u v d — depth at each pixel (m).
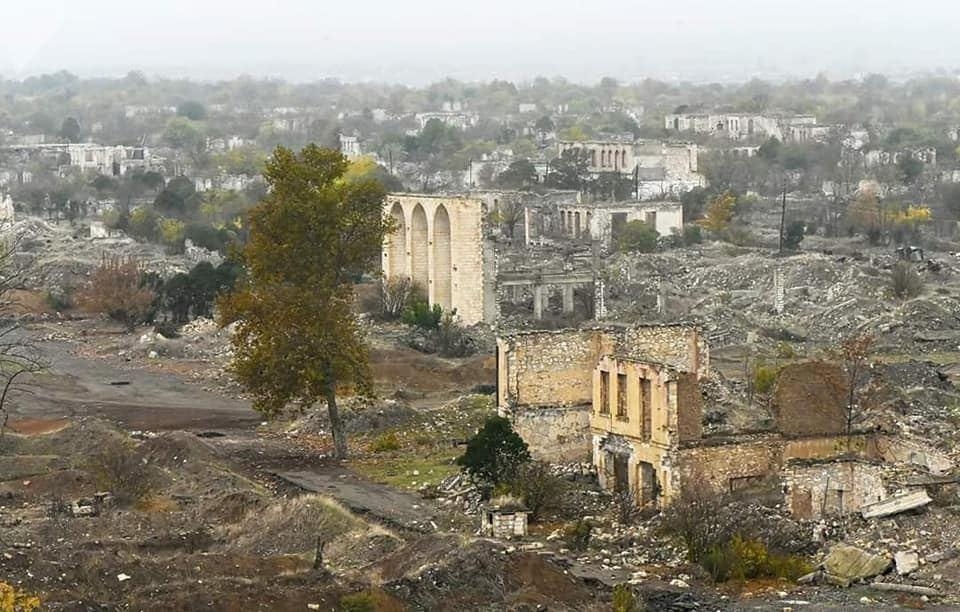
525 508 80.38
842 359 105.00
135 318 168.62
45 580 66.50
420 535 76.94
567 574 70.88
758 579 72.00
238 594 65.06
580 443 91.56
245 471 96.50
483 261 163.25
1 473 94.56
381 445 103.12
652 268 192.50
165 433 107.50
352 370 101.12
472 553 70.38
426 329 155.25
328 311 101.56
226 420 116.88
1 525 79.69
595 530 78.94
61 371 140.88
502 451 86.12
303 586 66.88
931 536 73.31
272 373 100.69
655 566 73.81
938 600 68.19
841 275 178.88
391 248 171.00
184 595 64.81
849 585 70.69
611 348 91.94
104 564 68.44
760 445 81.88
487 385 125.94
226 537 78.88
